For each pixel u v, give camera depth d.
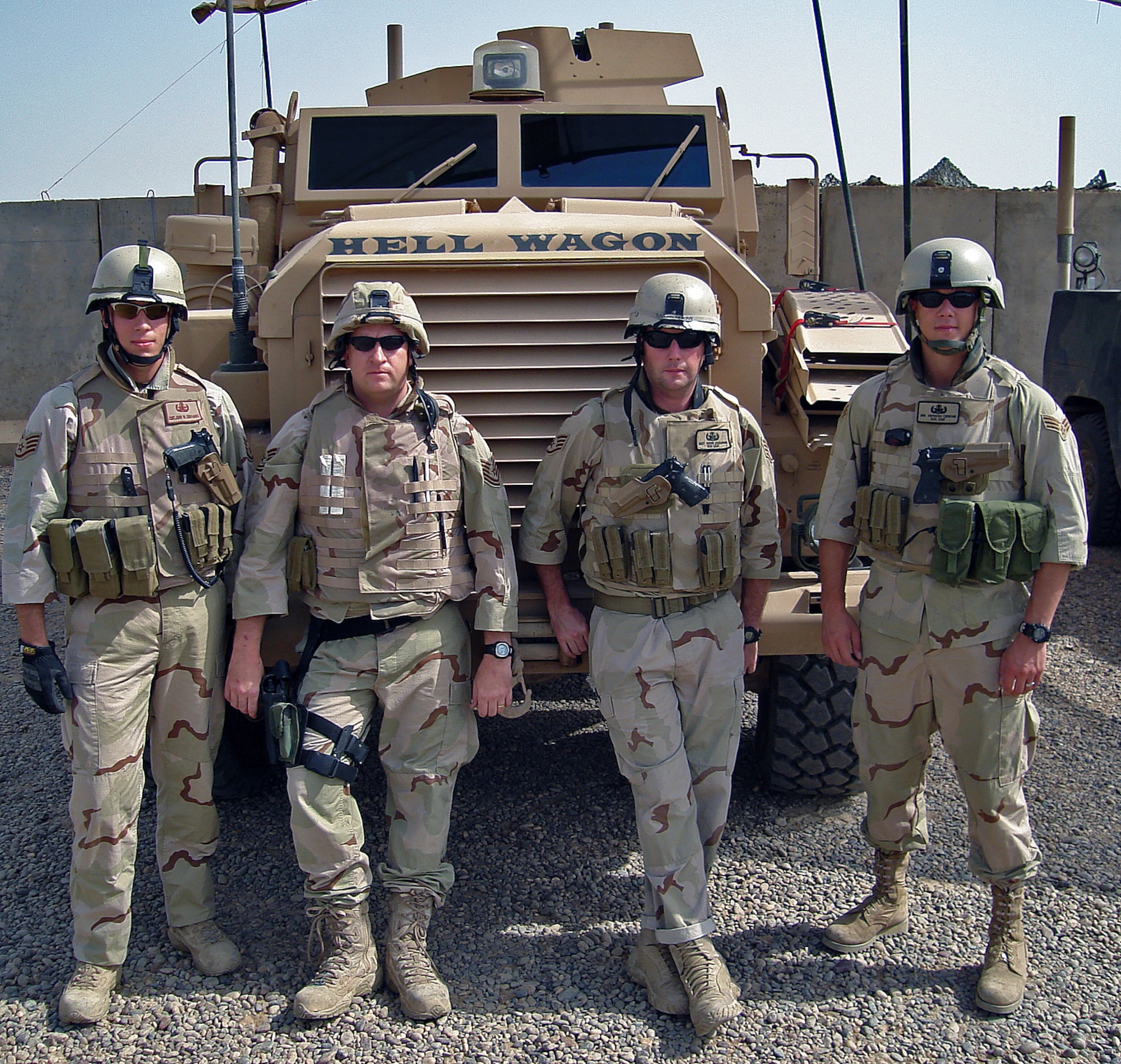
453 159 4.32
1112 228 12.73
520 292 3.34
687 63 5.32
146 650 2.91
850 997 2.89
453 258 3.33
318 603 2.97
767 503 3.11
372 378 2.88
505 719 4.88
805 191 5.16
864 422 3.00
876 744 3.03
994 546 2.73
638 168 4.49
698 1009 2.73
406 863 2.96
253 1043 2.74
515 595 3.05
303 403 3.37
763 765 4.00
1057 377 8.10
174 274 2.91
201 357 3.91
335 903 2.86
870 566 3.51
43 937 3.18
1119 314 7.25
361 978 2.88
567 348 3.37
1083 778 4.20
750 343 3.43
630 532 2.97
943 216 12.47
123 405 2.91
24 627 2.83
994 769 2.87
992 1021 2.79
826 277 12.42
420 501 2.94
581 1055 2.68
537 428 3.38
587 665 3.33
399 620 2.95
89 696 2.85
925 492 2.85
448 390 3.36
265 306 3.33
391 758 3.02
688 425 2.97
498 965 3.05
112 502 2.88
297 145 4.61
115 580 2.80
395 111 4.47
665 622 2.97
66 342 12.77
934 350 2.83
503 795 4.11
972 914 3.27
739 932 3.19
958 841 3.72
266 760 4.07
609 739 4.63
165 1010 2.86
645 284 2.99
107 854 2.85
